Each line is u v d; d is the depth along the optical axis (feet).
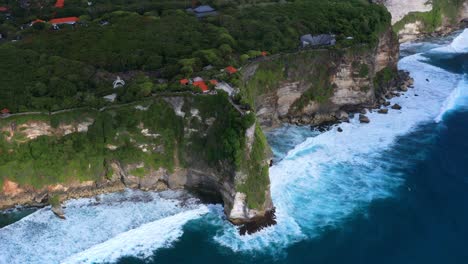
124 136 259.19
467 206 250.78
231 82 274.36
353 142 314.35
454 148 303.48
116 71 304.09
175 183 263.49
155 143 262.06
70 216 243.19
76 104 259.60
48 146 255.09
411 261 216.95
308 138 319.06
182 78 279.49
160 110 263.49
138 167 259.19
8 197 249.14
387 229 236.84
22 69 289.53
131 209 249.14
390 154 299.38
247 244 228.63
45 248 222.69
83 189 257.96
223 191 247.50
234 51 333.83
